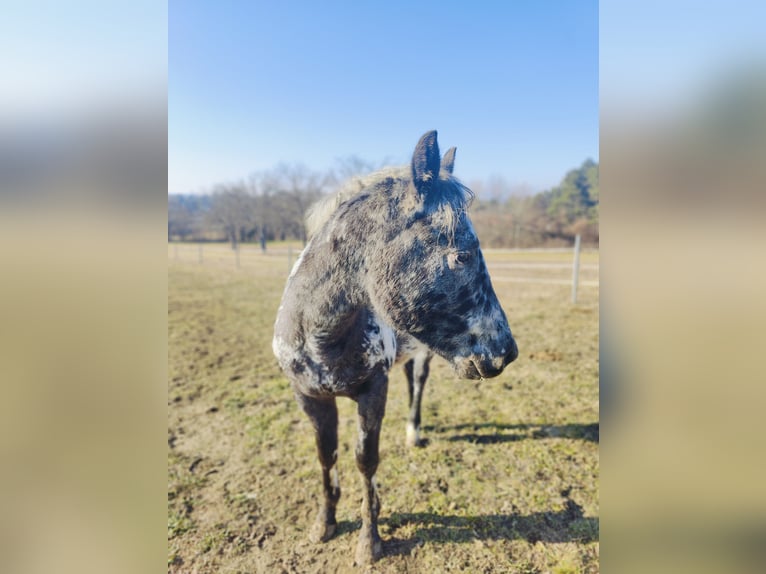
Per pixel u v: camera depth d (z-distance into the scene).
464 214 1.49
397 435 3.31
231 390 4.36
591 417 3.55
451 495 2.60
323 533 2.28
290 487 2.74
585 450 3.07
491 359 1.52
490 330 1.52
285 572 2.10
